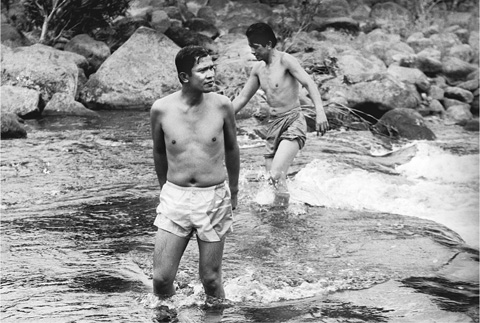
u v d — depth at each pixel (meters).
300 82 8.79
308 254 7.17
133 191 9.84
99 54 20.73
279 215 8.52
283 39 21.36
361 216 8.64
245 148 13.12
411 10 27.62
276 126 8.98
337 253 7.21
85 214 8.63
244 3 26.33
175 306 5.78
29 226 8.10
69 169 11.22
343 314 5.72
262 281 6.41
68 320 5.54
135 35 19.44
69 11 21.17
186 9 25.19
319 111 8.63
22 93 16.62
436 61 21.25
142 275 6.56
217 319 5.59
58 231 7.91
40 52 18.48
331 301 5.99
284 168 8.89
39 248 7.32
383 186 10.08
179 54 5.45
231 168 5.84
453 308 5.85
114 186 10.15
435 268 6.83
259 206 8.88
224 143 5.74
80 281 6.39
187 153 5.52
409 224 8.31
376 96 17.36
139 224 8.22
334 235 7.79
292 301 6.00
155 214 8.66
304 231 7.92
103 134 14.45
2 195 9.55
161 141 5.68
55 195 9.60
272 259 7.01
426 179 11.33
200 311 5.73
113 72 18.77
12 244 7.43
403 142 15.16
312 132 15.24
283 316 5.67
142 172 11.08
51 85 17.84
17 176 10.70
